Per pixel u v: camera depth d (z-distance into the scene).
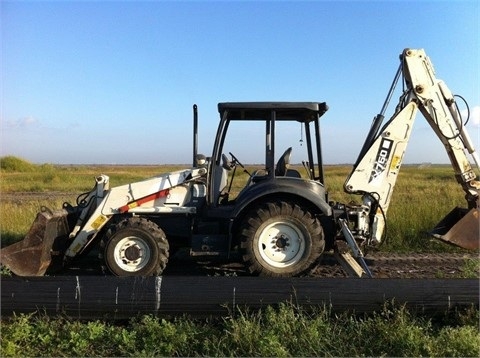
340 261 6.29
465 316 4.51
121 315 4.59
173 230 6.51
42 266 5.96
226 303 4.56
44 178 28.23
